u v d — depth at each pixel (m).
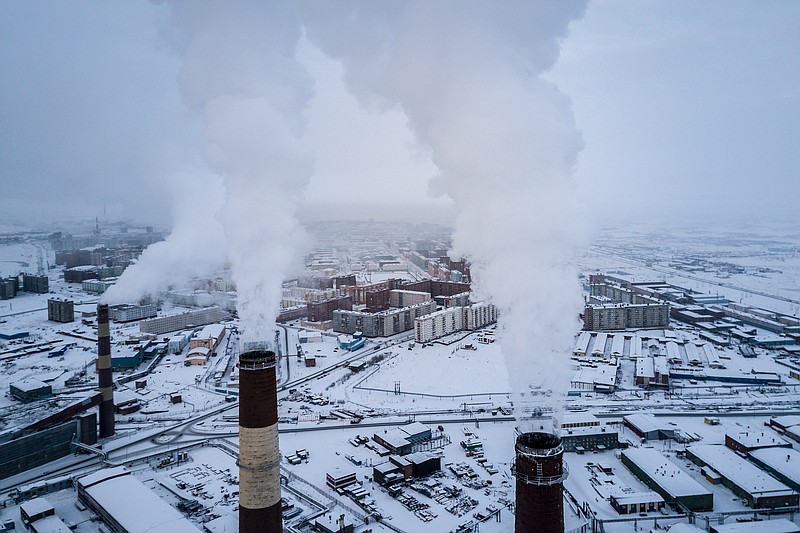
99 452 112.31
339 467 107.06
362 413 137.25
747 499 92.06
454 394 151.00
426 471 102.81
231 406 143.88
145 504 86.62
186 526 80.88
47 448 110.69
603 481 98.88
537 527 48.56
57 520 85.06
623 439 116.69
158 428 129.38
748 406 139.12
